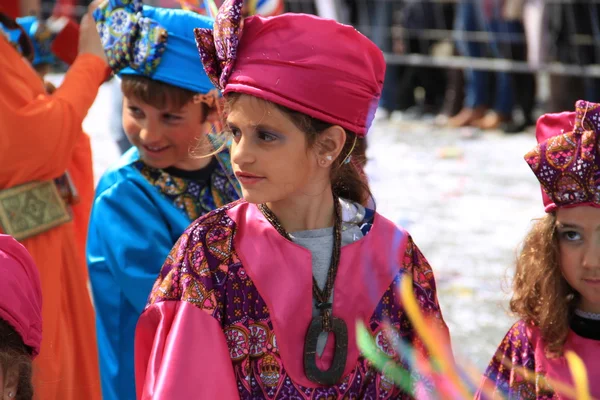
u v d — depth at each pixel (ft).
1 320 10.65
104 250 15.79
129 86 15.49
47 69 22.36
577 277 12.75
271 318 11.22
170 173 16.17
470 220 34.09
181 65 15.34
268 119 10.82
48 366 15.19
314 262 11.55
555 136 12.73
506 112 50.19
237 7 10.84
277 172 10.97
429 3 52.49
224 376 10.85
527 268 13.41
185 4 17.38
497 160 43.78
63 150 15.58
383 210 34.99
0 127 14.61
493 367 13.73
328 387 11.34
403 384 11.69
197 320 11.04
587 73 46.47
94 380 16.51
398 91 54.80
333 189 12.16
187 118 15.60
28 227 15.35
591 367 12.87
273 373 11.18
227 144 12.91
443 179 40.06
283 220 11.66
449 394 11.48
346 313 11.51
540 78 59.57
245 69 10.89
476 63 50.16
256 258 11.37
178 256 11.50
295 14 10.94
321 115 10.92
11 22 17.48
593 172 12.28
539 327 13.26
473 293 26.43
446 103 53.78
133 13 15.53
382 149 45.85
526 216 34.63
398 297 11.84
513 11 48.01
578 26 46.11
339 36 10.98
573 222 12.61
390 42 53.83
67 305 16.34
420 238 31.73
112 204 15.92
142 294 15.44
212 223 11.66
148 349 11.50
